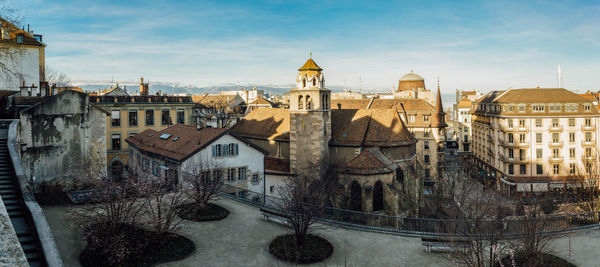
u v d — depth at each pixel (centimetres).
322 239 2719
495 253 2019
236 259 2433
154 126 6631
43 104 3441
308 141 4844
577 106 7750
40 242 1565
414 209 4950
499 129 8225
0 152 2444
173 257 2359
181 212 3000
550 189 7694
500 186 8200
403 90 14588
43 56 6431
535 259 2161
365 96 15738
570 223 2916
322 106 4862
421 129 7981
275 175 4575
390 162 4647
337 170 4412
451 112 15375
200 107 9306
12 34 4616
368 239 2786
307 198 3528
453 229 2675
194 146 3953
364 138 4925
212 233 2809
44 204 3102
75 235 2511
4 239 1092
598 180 5812
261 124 6038
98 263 2153
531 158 7800
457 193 5831
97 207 2577
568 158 7769
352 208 4331
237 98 12350
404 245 2669
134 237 2384
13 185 2105
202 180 3212
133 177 2906
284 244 2502
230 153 4116
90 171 3497
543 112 7794
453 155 10288
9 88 5234
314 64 4891
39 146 3434
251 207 3469
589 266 2305
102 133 3772
